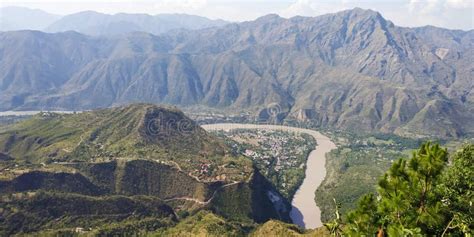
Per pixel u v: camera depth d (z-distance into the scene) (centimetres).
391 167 3559
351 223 3600
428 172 3359
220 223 16750
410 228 3181
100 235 15562
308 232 14462
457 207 3591
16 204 16325
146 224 17062
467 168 3812
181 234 15938
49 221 16238
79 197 17625
